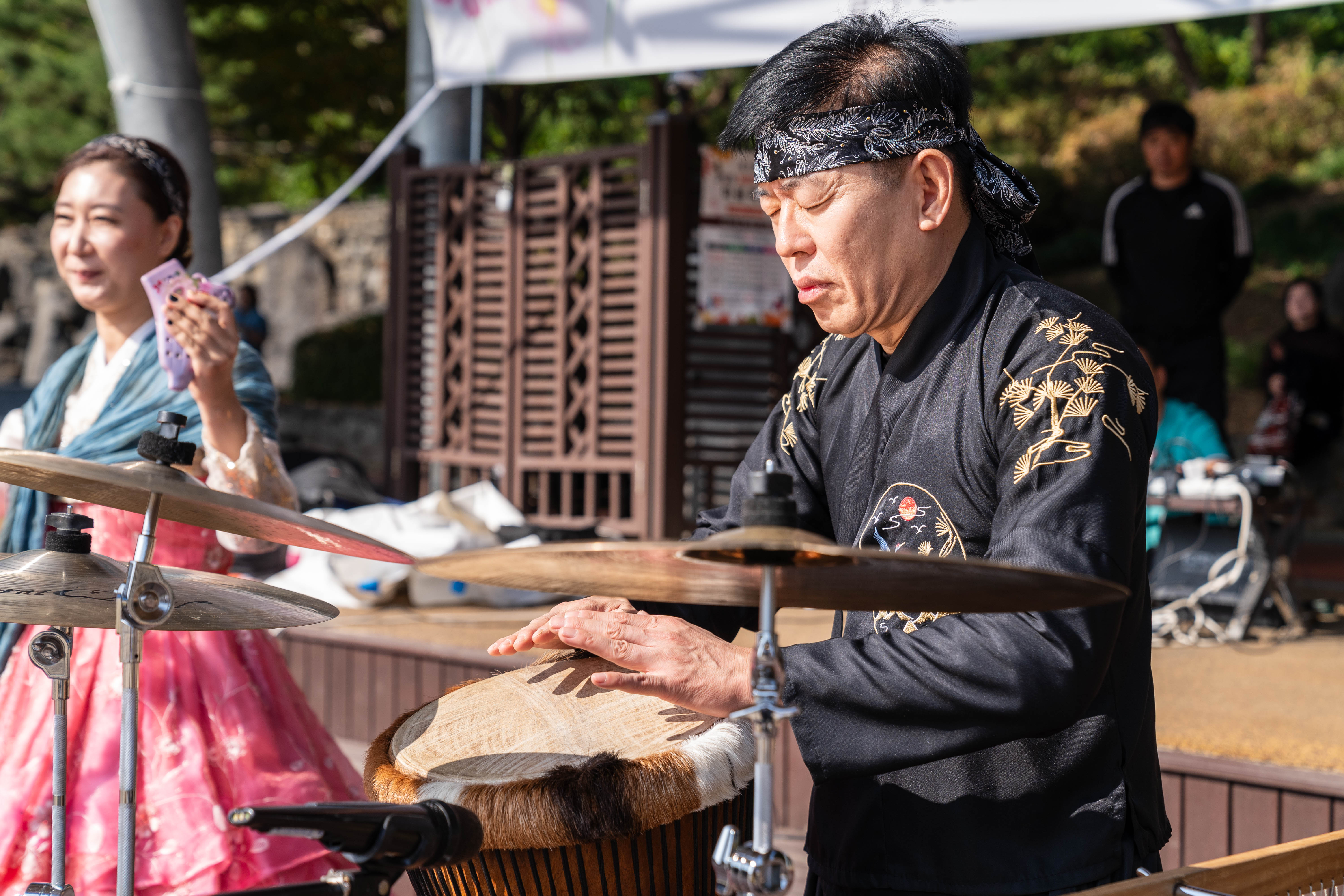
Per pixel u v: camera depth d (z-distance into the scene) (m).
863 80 1.36
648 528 5.88
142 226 2.26
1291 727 3.18
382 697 4.40
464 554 1.04
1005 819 1.33
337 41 12.47
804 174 1.38
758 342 6.33
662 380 5.82
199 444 2.14
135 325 2.31
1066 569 1.21
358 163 14.84
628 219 5.97
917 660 1.25
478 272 6.59
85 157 2.25
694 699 1.28
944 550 1.38
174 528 2.21
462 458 6.62
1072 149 14.88
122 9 5.17
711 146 6.02
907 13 1.46
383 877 1.14
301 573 5.04
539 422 6.38
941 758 1.26
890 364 1.46
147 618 1.40
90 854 1.99
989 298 1.41
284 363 17.27
